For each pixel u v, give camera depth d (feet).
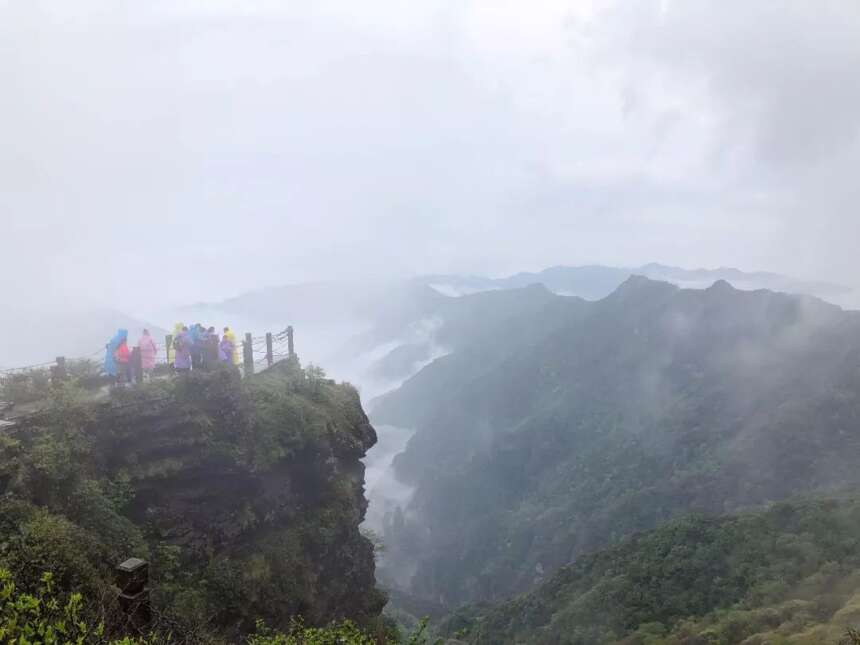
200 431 47.29
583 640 201.46
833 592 167.43
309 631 35.04
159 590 39.60
